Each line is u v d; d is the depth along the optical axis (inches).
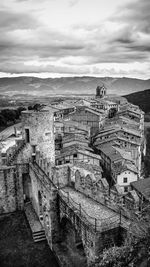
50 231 1175.0
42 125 1568.7
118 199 933.2
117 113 5012.3
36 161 1576.0
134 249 591.5
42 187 1279.5
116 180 2298.2
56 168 1266.0
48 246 1221.1
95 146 3115.2
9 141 3065.9
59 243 1181.1
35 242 1253.1
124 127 3631.9
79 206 999.0
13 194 1561.3
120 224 834.2
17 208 1581.0
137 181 2097.7
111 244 824.3
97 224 845.2
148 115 6889.8
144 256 560.1
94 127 3914.9
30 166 1546.5
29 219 1432.1
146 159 3651.6
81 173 1209.4
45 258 1136.8
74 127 3344.0
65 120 3811.5
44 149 1610.5
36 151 1578.5
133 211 834.8
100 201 1053.8
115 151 2605.8
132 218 834.2
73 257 1059.3
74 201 1079.0
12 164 1562.5
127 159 2472.9
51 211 1160.2
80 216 922.7
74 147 2632.9
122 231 815.1
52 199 1152.2
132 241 674.2
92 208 1003.3
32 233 1302.9
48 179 1317.7
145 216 696.4
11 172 1536.7
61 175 1285.7
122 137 3176.7
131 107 5585.6
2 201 1536.7
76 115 3988.7
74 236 1095.0
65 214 1082.7
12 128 4109.3
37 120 1547.7
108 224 837.2
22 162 1581.0
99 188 1053.8
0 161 1636.3
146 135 4758.9
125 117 4554.6
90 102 5708.7
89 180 1125.1
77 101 5984.3
